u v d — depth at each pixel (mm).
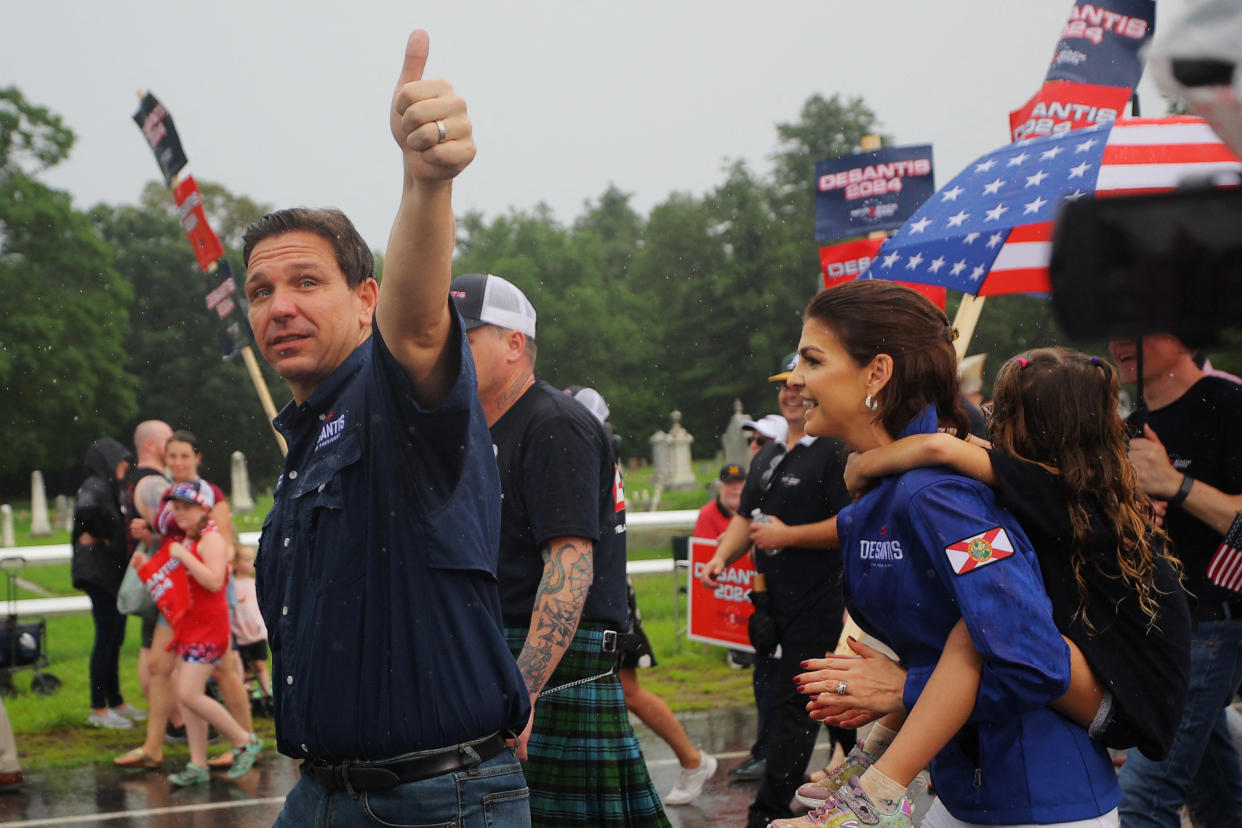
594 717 3510
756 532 4906
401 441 2197
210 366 63969
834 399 2432
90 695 8867
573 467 3330
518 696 2338
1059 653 2166
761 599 4973
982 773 2305
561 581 3238
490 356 3410
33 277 53344
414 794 2213
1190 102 962
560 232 78562
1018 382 2387
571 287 69125
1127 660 2295
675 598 10398
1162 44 957
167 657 7371
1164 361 3756
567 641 3221
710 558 8414
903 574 2312
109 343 55438
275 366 2354
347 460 2215
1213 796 3918
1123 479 2348
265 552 2434
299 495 2295
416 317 2043
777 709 4934
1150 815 3635
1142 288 979
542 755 3520
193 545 6965
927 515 2240
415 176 1886
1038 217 3631
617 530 3613
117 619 8570
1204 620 3643
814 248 65500
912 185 7527
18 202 53531
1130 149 3578
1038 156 3754
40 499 38656
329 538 2232
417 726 2197
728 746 7355
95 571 8469
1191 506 3586
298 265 2316
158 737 7352
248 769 7105
